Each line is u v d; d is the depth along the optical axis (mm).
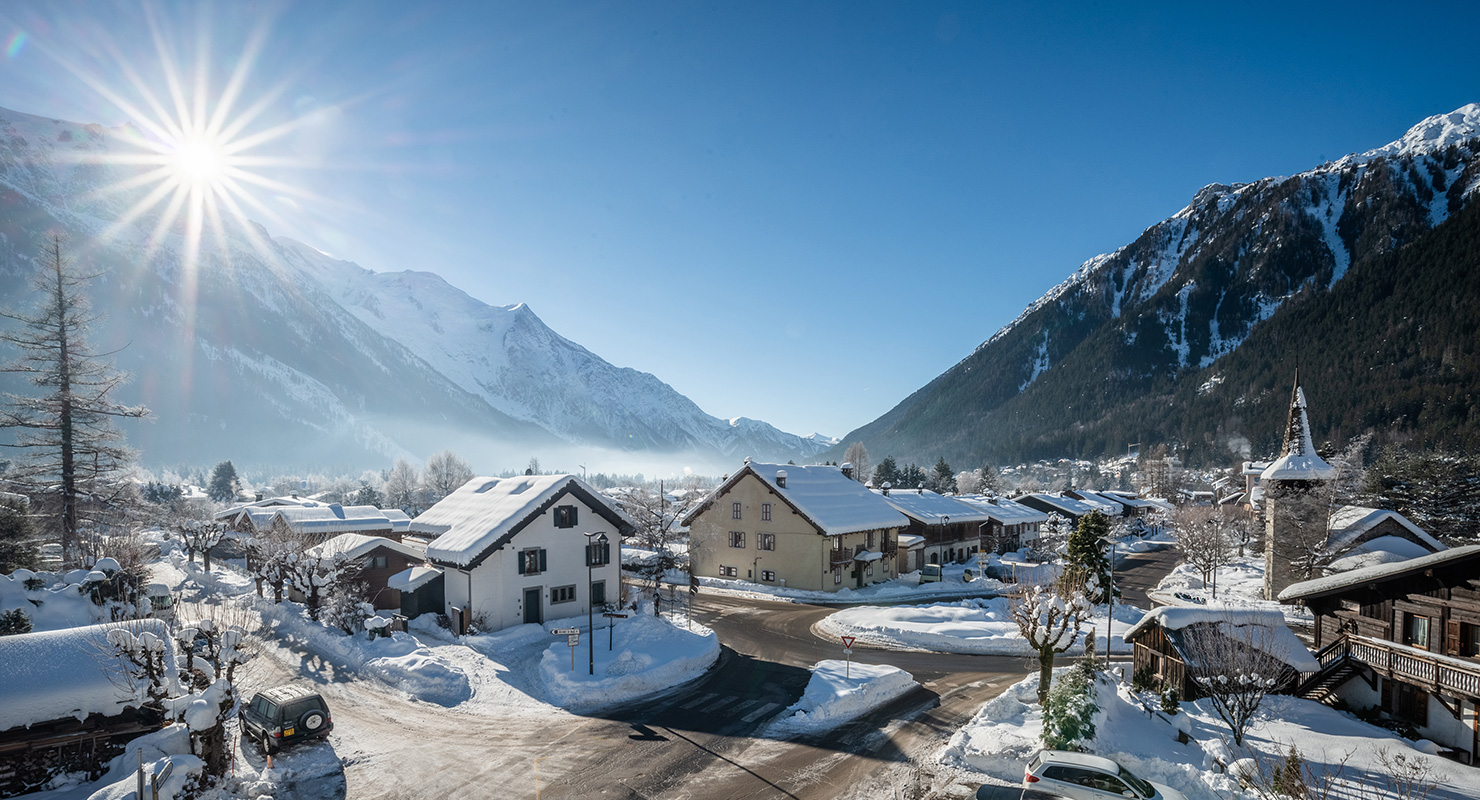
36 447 45969
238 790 19203
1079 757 18172
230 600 47375
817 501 60344
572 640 29688
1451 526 63594
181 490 145750
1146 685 29125
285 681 29703
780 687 29797
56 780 19844
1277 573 53812
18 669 20359
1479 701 21656
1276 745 23109
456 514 45625
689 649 33781
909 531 74125
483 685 29016
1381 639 25859
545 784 20328
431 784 20297
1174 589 61469
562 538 41031
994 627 41188
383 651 32750
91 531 48344
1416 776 20312
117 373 49438
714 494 63094
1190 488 170500
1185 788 19375
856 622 42719
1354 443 113312
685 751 22781
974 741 22391
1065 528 90938
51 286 46438
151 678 20094
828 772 21281
